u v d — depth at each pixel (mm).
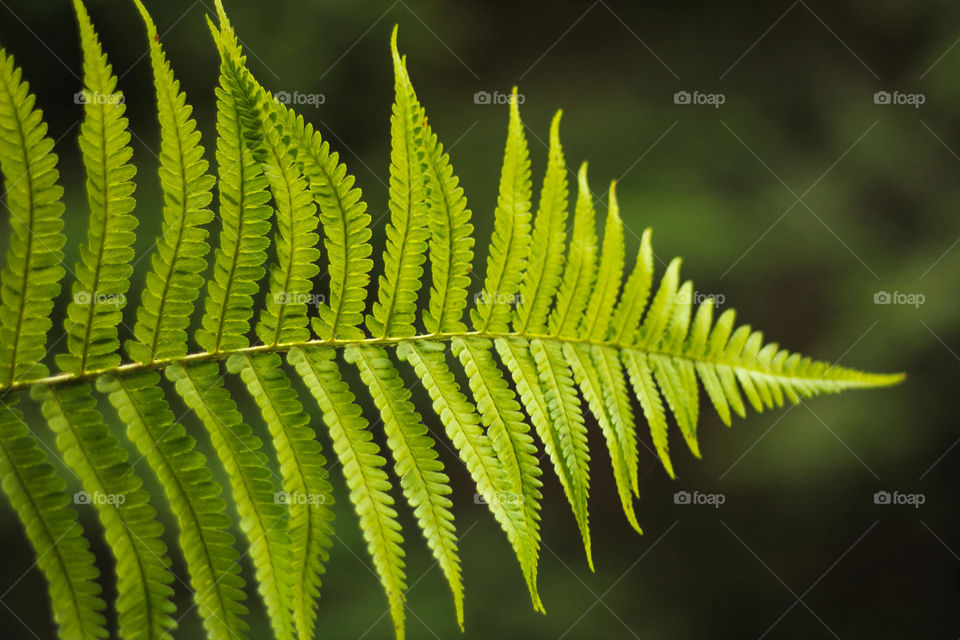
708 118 6539
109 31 4496
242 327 1238
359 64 5422
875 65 7160
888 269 6109
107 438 1080
